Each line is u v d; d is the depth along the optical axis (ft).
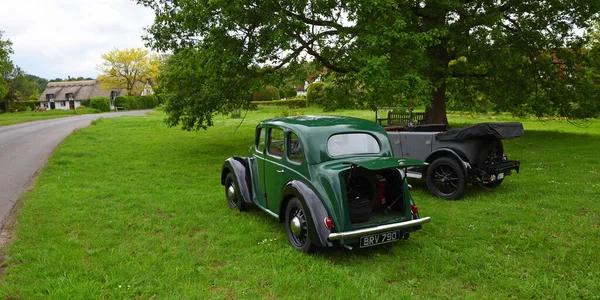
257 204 18.89
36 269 12.96
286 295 11.47
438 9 43.55
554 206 20.22
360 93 44.34
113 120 98.63
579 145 43.75
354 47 36.58
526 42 48.26
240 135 62.59
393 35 33.01
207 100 41.60
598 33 82.58
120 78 234.17
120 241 15.92
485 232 16.71
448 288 11.97
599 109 51.98
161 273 12.78
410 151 25.08
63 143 50.67
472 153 22.47
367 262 13.85
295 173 15.28
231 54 35.40
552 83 54.19
